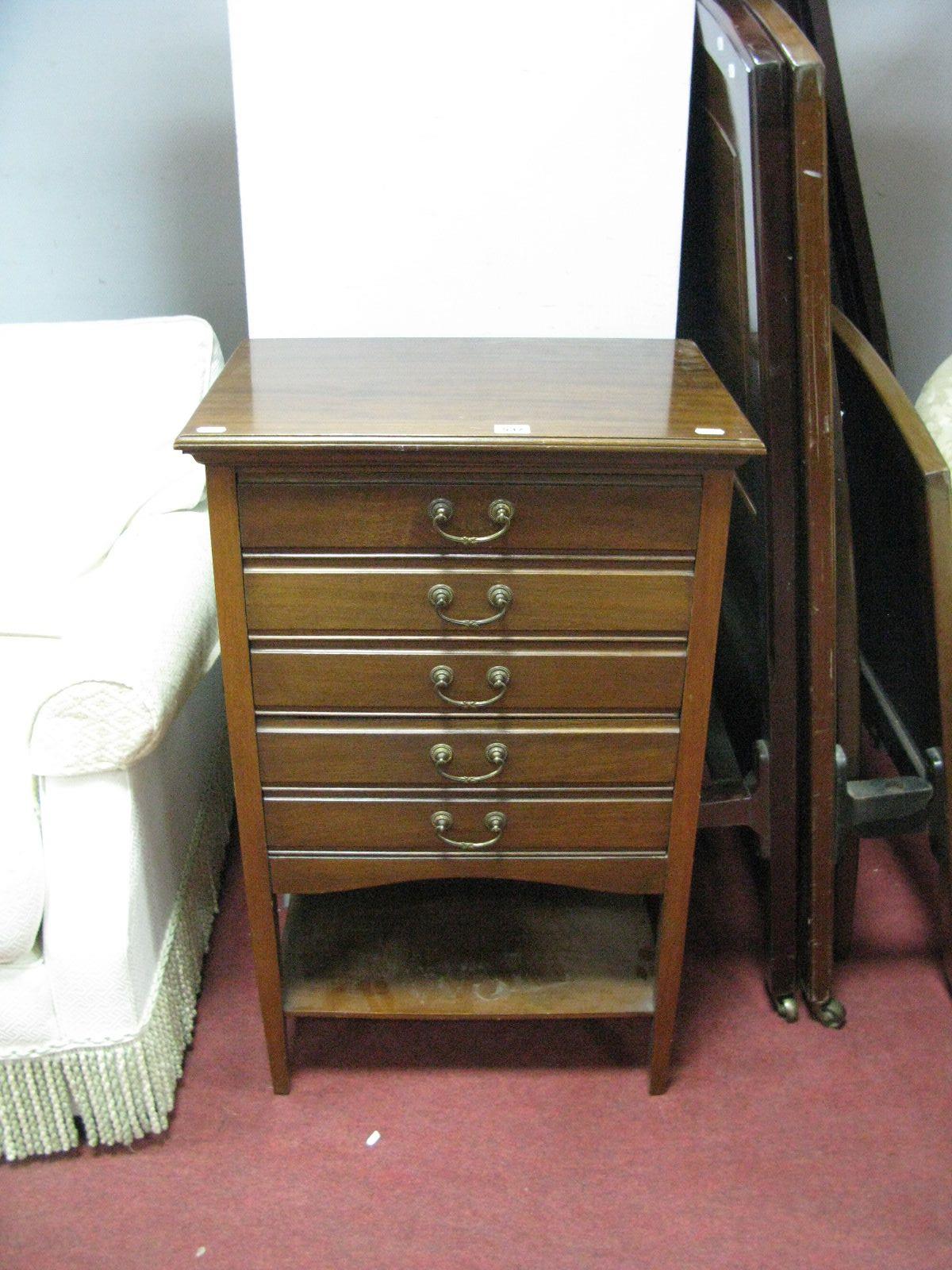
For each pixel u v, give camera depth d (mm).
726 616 1406
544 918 1299
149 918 1112
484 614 967
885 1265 1024
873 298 1469
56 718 968
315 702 1002
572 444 867
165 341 1346
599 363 1110
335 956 1239
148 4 1424
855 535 1448
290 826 1063
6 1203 1082
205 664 1190
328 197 1171
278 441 864
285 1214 1070
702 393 1010
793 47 973
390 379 1039
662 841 1080
